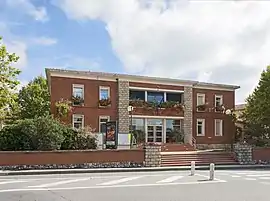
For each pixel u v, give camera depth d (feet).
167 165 90.33
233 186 52.65
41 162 80.38
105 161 85.20
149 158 88.43
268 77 123.24
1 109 98.27
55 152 81.71
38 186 50.90
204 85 134.62
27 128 84.53
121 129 119.65
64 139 89.10
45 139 84.17
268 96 121.39
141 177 65.26
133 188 49.39
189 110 130.82
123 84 121.60
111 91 120.37
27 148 84.17
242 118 136.15
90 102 117.19
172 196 42.22
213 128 135.13
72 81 115.24
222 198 41.11
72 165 82.48
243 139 129.59
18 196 41.55
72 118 114.32
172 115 128.36
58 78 113.70
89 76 117.08
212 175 62.13
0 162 77.46
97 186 51.29
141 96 125.90
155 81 126.21
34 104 152.66
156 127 126.62
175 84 129.39
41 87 162.81
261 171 80.48
